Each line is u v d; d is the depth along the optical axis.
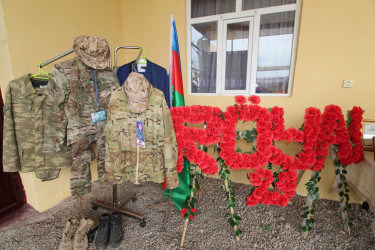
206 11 2.12
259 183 1.41
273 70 2.03
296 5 1.81
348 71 1.68
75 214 1.73
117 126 1.21
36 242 1.44
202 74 2.29
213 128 1.37
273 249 1.38
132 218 1.67
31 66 1.58
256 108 1.33
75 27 1.87
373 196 1.27
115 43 2.32
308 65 1.78
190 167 1.49
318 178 1.43
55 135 1.23
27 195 1.79
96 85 1.25
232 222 1.43
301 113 1.88
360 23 1.58
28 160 1.31
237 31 2.08
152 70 1.72
